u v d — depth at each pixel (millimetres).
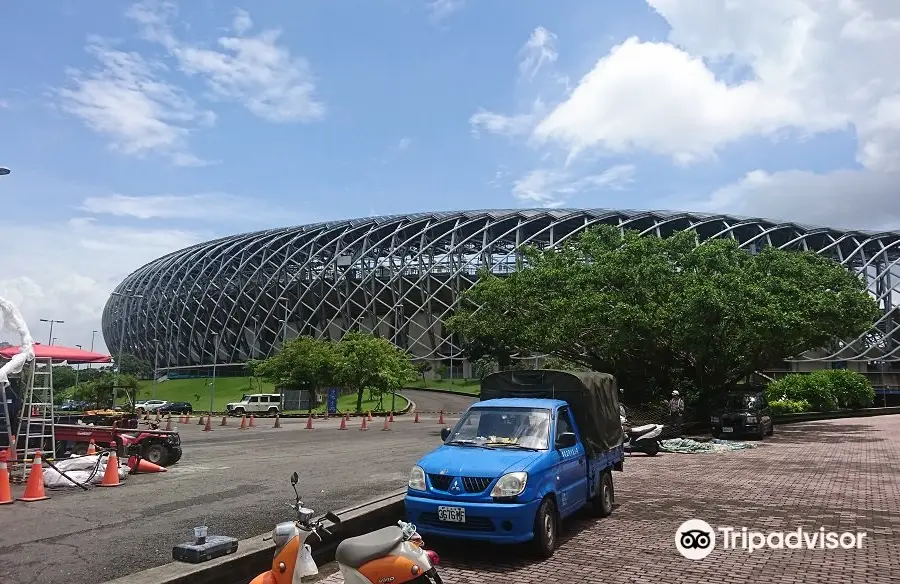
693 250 29312
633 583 6672
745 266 30234
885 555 7676
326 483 12648
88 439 16406
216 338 87125
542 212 72812
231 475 14039
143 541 7859
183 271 95688
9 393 15109
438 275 72500
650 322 25734
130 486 12539
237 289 85750
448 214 77250
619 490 12664
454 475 7602
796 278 30031
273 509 9875
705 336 25641
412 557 4992
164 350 99312
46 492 11820
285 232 87125
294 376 54812
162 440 15898
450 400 62031
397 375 53875
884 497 11680
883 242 68875
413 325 76125
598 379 10688
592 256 30875
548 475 7910
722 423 24984
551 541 7789
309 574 5098
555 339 27688
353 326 79438
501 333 29594
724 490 12578
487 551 7988
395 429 31781
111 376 56812
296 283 79938
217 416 54656
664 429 24141
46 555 7203
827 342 31062
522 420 8891
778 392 41844
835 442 23453
